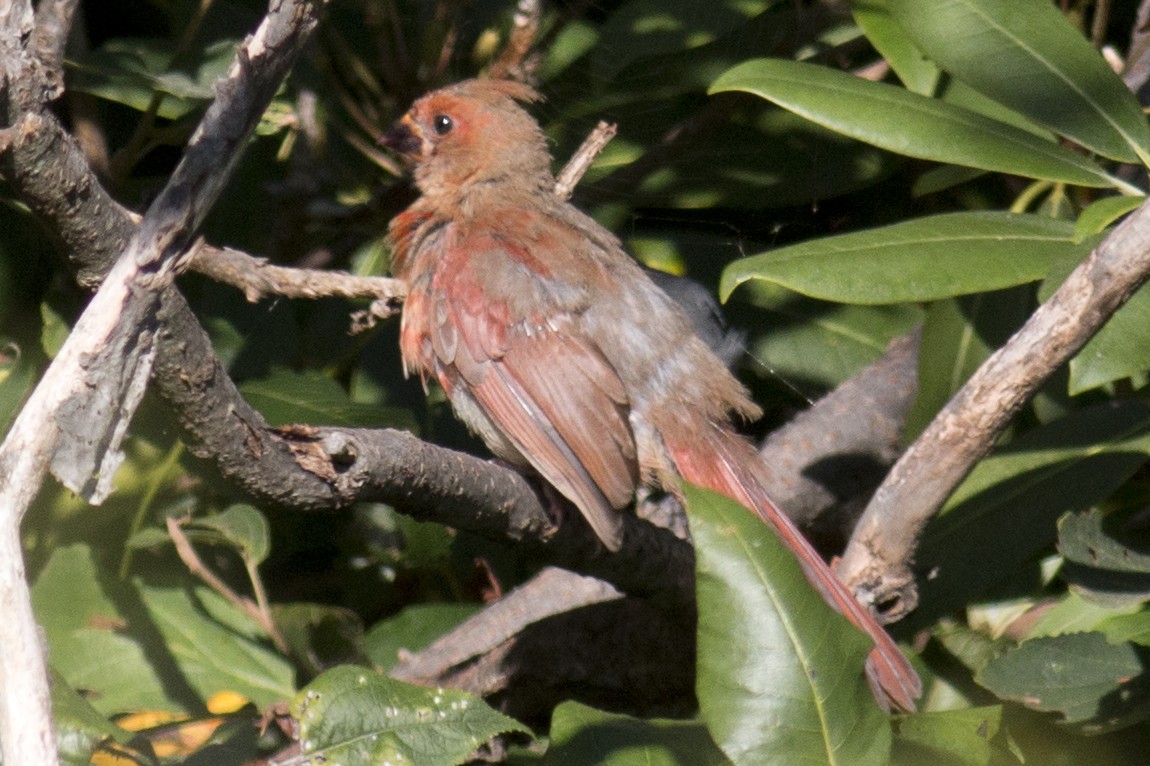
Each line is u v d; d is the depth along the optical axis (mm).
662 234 9703
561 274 8203
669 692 8258
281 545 8859
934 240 6750
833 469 8758
